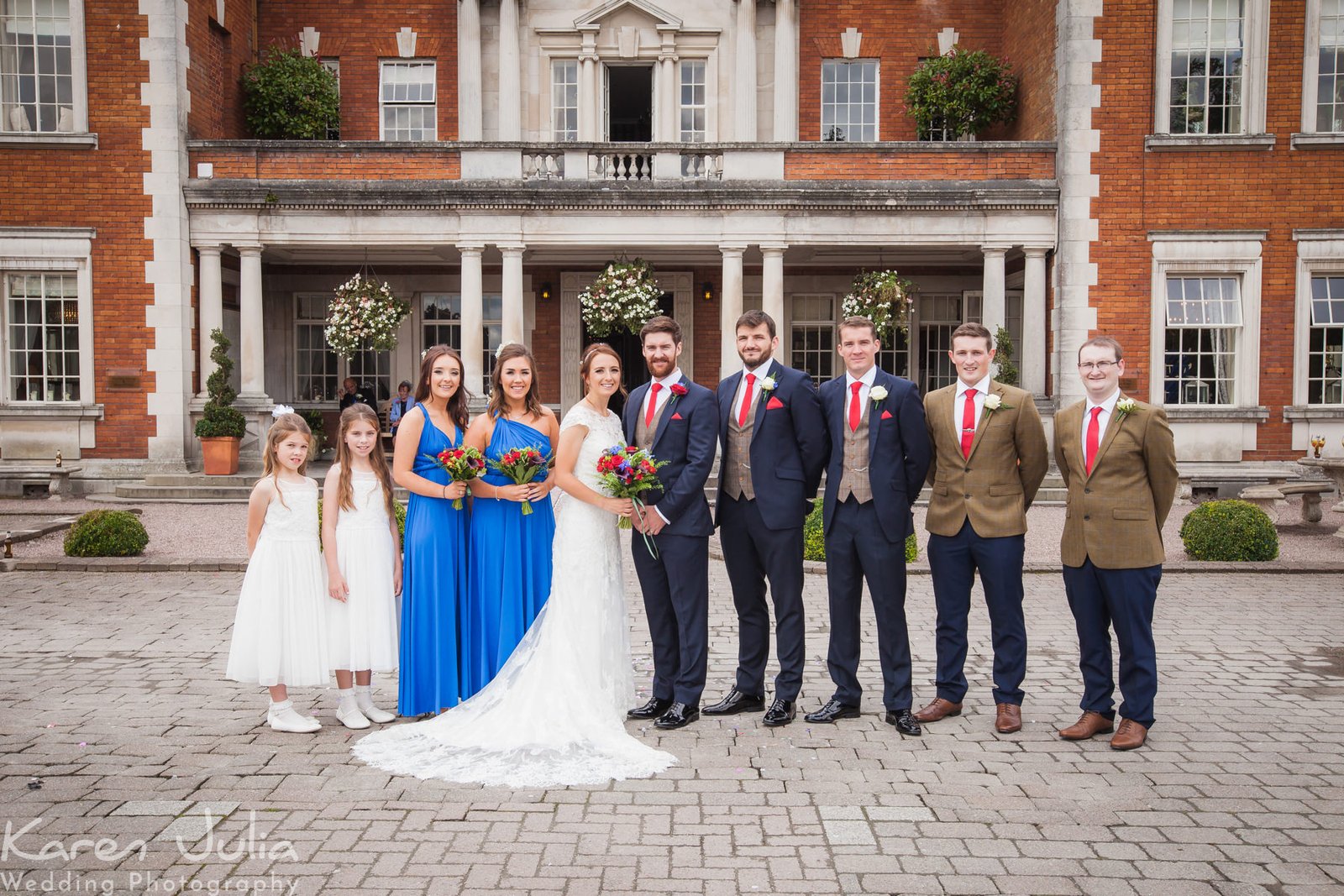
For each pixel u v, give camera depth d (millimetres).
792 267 19609
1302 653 7121
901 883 3719
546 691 5309
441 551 5617
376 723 5637
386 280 19609
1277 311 15883
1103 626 5430
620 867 3826
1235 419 15789
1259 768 4914
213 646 7219
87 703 5887
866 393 5613
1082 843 4059
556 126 19422
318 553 5500
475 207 15977
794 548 5594
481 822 4242
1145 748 5203
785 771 4859
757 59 19062
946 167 16312
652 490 5562
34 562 9922
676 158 16297
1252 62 15680
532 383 5902
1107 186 15859
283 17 19156
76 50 15602
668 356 5738
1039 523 13375
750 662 5816
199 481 15328
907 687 5535
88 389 15891
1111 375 5469
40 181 15727
